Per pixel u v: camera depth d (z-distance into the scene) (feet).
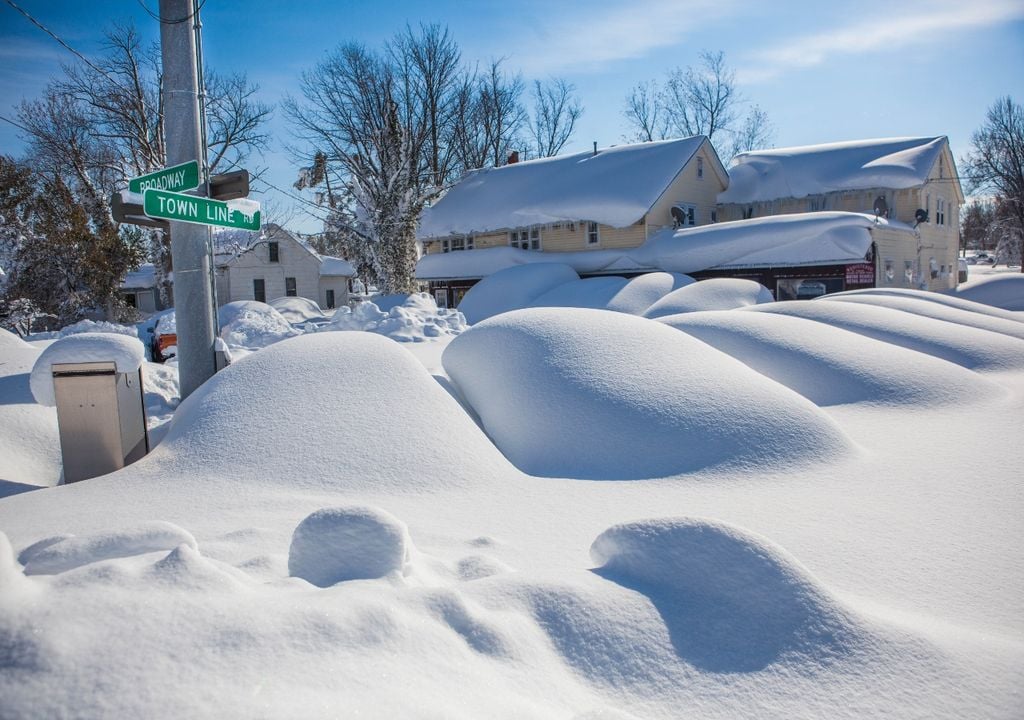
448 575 10.94
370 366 22.86
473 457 19.56
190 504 16.35
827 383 29.58
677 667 8.48
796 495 17.17
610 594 9.57
